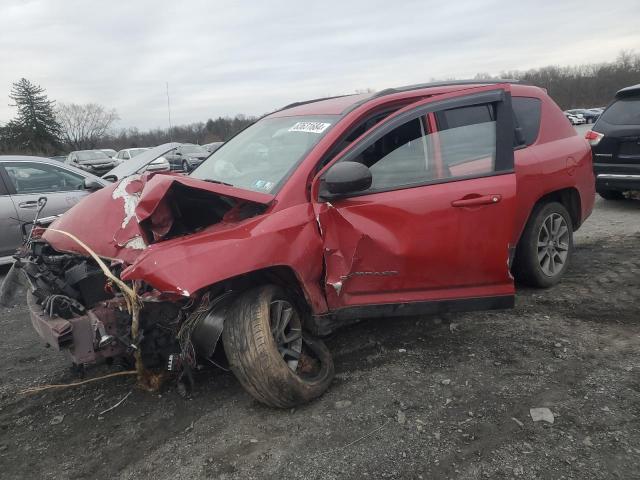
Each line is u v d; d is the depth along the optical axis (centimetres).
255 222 312
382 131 354
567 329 398
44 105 6856
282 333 316
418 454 269
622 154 796
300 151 357
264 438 291
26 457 296
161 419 319
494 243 360
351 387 334
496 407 304
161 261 284
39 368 409
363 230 332
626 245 605
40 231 402
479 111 383
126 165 540
